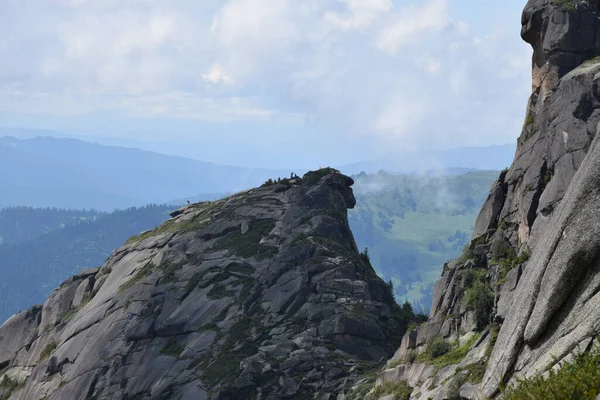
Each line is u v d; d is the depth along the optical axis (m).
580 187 20.20
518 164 43.38
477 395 28.88
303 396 68.94
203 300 85.88
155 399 78.06
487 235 45.03
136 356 84.81
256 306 82.44
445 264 47.50
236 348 77.31
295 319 78.62
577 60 42.22
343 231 90.81
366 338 75.25
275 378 71.38
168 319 85.44
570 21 42.53
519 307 22.67
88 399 84.38
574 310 19.75
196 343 81.12
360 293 79.69
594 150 20.38
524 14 44.94
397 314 81.38
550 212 38.69
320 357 72.44
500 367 22.77
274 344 76.38
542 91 42.97
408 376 45.03
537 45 44.25
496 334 38.31
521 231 41.56
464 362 38.81
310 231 88.94
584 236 19.62
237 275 87.44
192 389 74.69
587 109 39.62
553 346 20.00
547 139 41.12
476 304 42.16
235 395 71.12
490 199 45.41
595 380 15.67
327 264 82.38
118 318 91.06
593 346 18.12
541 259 21.78
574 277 19.89
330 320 76.69
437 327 44.91
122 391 82.25
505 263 42.09
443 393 37.16
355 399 59.12
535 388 16.84
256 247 90.50
